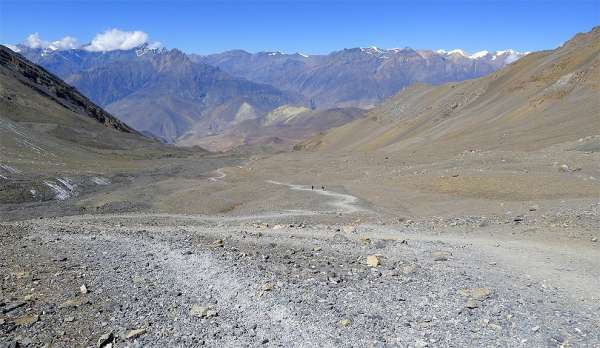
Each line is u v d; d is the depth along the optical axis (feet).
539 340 37.65
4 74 577.84
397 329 39.93
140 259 59.06
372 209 145.28
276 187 217.56
